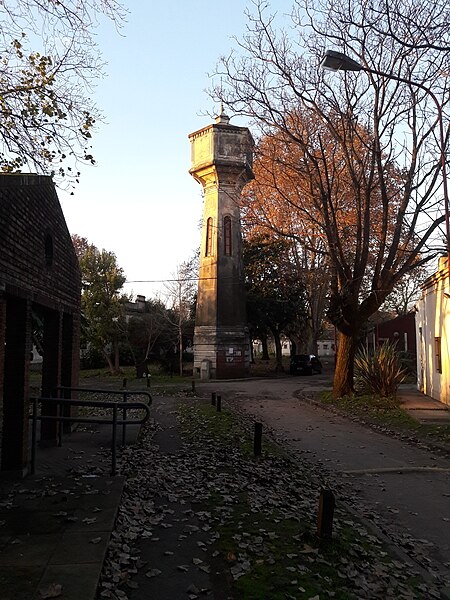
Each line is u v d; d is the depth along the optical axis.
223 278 37.19
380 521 7.08
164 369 43.19
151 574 4.86
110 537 5.45
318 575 4.94
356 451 11.83
